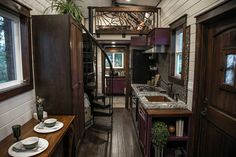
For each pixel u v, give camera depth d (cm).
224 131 195
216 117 210
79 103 318
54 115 255
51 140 172
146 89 415
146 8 480
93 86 448
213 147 217
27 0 233
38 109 214
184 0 293
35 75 253
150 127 257
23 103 221
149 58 543
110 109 462
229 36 189
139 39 502
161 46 386
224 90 197
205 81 237
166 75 399
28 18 234
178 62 353
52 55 250
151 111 263
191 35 265
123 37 544
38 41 248
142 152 310
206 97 235
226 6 175
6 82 206
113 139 369
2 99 176
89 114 439
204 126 238
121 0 563
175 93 328
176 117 266
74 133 266
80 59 328
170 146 286
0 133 176
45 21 245
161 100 344
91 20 504
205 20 216
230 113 187
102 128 428
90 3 477
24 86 220
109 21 618
